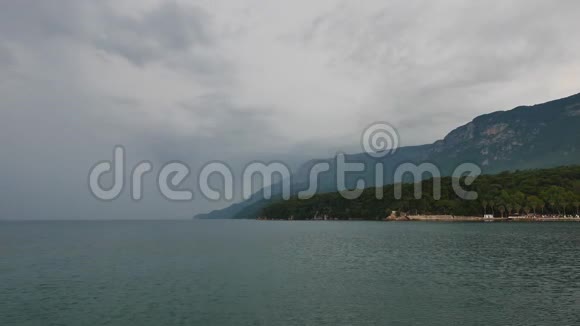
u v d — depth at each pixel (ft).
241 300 128.57
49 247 321.73
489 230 451.94
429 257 225.56
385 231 476.54
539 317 108.78
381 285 150.20
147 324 105.60
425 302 124.57
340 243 327.06
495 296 131.34
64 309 120.16
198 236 459.32
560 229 458.09
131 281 161.58
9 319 110.93
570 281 153.99
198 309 118.62
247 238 409.28
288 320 107.76
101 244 348.79
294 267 195.21
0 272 187.83
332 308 118.62
